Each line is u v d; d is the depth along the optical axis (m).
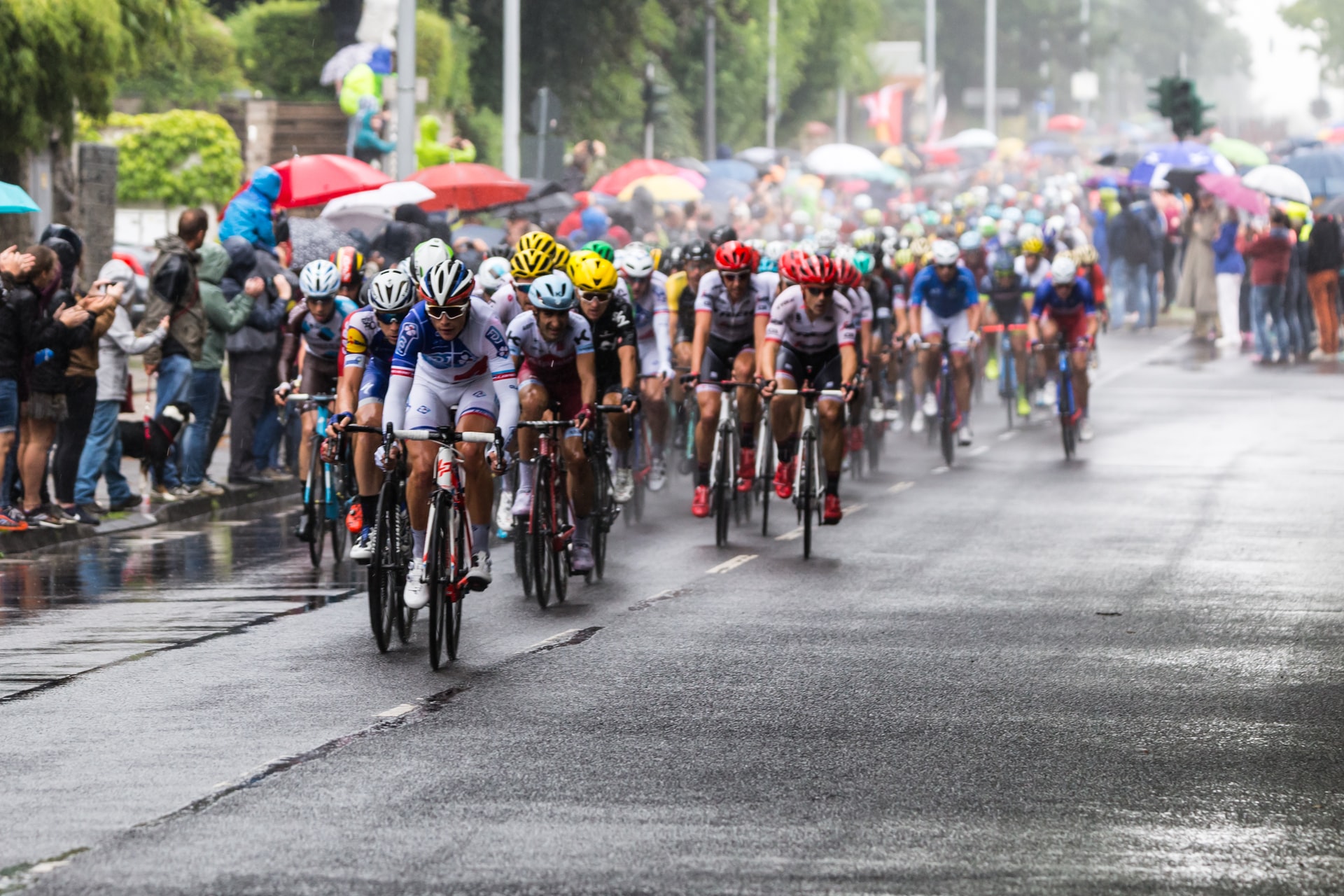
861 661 27.41
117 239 101.94
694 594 33.56
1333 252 88.94
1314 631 29.91
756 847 18.09
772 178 117.69
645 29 129.75
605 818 19.09
